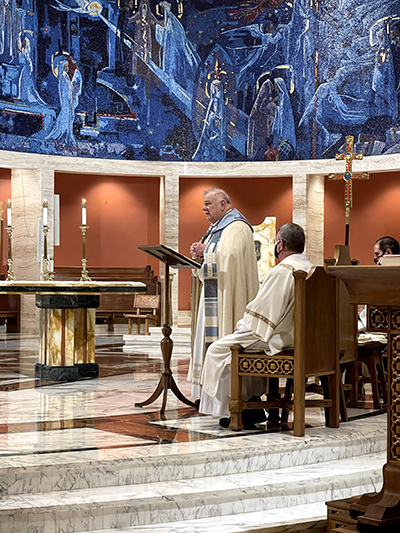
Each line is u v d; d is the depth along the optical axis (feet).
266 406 17.52
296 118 52.85
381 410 20.51
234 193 56.65
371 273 11.81
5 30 49.03
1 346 40.47
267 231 32.63
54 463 13.94
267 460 15.53
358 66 51.03
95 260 56.65
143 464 14.40
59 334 26.94
